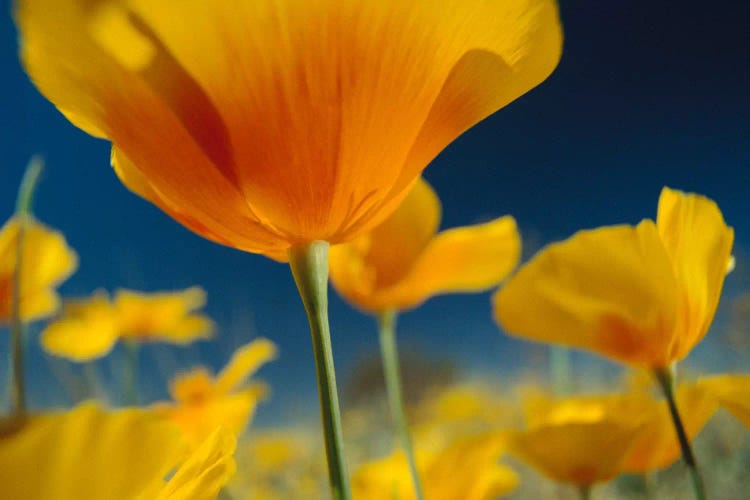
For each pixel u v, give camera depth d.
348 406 1.00
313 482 0.65
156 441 0.15
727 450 0.62
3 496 0.14
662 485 0.53
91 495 0.15
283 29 0.19
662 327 0.24
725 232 0.23
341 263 0.31
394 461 0.30
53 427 0.14
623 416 0.29
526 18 0.20
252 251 0.21
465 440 0.28
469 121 0.21
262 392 0.32
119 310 0.47
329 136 0.20
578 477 0.28
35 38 0.19
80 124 0.20
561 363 0.35
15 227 0.30
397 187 0.21
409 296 0.31
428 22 0.20
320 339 0.20
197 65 0.19
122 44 0.18
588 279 0.25
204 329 0.53
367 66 0.19
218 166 0.20
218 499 0.24
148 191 0.21
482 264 0.33
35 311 0.35
